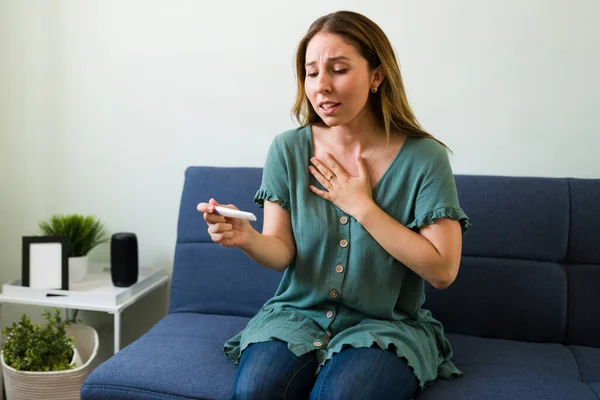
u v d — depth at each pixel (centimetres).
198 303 195
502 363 159
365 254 145
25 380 182
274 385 130
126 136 228
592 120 196
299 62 150
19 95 234
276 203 156
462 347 170
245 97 218
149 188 229
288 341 139
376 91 149
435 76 204
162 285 231
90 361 190
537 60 197
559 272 179
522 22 196
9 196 239
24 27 230
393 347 137
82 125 231
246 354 141
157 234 230
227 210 132
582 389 144
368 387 126
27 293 201
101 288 205
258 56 215
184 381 145
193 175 202
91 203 234
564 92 196
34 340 192
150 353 157
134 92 225
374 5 205
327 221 148
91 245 216
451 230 143
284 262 151
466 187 185
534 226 181
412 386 136
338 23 139
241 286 192
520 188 183
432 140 151
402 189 147
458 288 182
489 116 202
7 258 242
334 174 149
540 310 178
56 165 235
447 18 200
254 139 219
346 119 141
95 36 225
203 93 220
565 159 199
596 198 179
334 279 148
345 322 149
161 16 220
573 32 194
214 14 216
